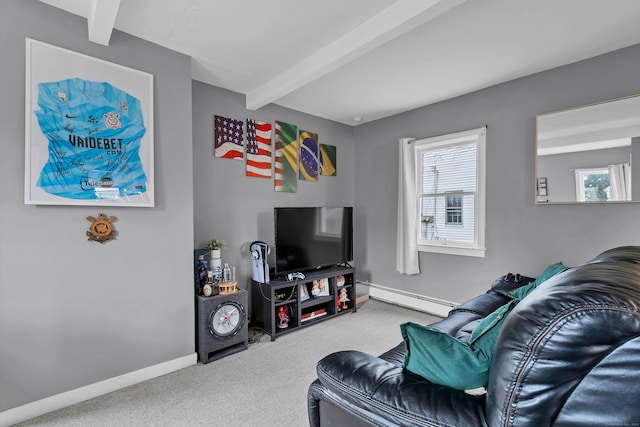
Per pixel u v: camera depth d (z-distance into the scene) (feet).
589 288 2.23
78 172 6.15
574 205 8.47
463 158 11.12
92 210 6.40
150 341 7.21
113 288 6.68
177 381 7.08
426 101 11.42
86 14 6.18
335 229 12.09
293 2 5.91
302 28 6.79
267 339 9.46
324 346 8.96
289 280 10.13
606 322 2.06
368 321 10.98
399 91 10.42
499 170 9.91
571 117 8.40
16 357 5.64
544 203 8.87
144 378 7.10
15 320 5.63
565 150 8.50
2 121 5.46
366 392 3.37
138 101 6.93
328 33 6.98
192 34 6.94
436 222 11.94
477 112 10.41
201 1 5.82
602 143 7.92
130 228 6.89
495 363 2.53
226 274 9.14
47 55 5.82
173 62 7.60
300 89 10.23
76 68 6.14
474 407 2.85
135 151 6.88
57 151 5.92
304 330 10.18
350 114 12.92
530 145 9.22
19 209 5.62
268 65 8.48
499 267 10.00
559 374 2.19
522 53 7.89
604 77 7.91
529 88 9.21
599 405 2.12
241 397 6.47
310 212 11.17
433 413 2.91
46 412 5.91
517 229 9.56
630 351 2.02
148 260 7.17
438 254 11.66
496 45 7.49
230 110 10.25
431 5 5.42
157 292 7.31
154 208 7.25
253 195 10.93
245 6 5.99
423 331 3.51
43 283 5.87
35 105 5.69
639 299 2.08
